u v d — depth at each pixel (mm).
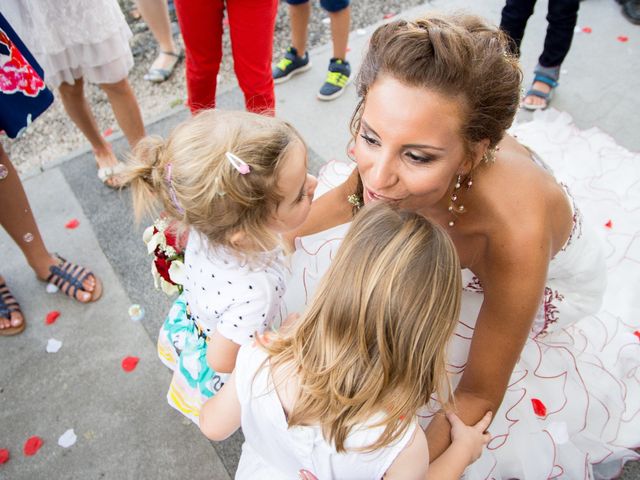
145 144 1308
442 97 952
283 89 3207
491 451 1630
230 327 1264
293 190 1231
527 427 1661
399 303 1001
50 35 2016
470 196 1211
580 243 1505
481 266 1330
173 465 1854
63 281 2273
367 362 1035
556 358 1764
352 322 1032
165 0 3139
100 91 3291
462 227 1290
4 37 1560
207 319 1396
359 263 1026
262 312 1267
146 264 2412
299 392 1090
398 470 1087
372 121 1013
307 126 2975
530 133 2688
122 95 2381
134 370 2090
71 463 1865
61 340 2178
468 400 1386
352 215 1626
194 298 1370
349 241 1061
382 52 991
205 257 1283
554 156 2555
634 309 2023
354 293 1022
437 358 1093
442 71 934
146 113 3129
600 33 3438
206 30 2211
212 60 2350
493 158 1193
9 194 1961
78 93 2332
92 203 2654
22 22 1973
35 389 2043
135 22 3758
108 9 2104
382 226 1038
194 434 1916
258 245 1236
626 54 3287
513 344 1292
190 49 2301
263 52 2270
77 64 2160
